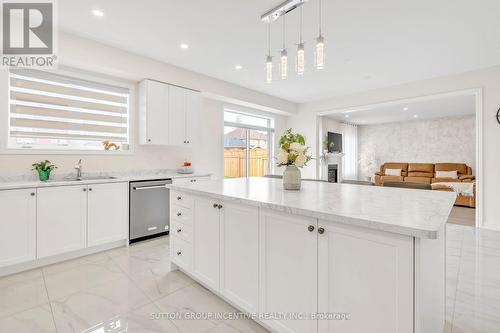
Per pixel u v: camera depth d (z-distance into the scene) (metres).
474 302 1.91
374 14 2.50
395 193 1.86
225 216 1.79
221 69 4.05
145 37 2.99
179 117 3.90
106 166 3.47
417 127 8.41
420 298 0.97
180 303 1.90
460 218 4.68
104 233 2.93
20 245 2.37
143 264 2.60
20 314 1.75
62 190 2.62
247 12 2.48
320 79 4.50
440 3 2.31
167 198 3.55
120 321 1.69
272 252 1.48
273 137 6.47
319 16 2.54
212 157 4.97
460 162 7.62
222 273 1.82
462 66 3.86
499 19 2.57
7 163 2.72
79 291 2.06
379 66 3.88
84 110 3.34
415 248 0.97
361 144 9.59
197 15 2.54
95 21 2.65
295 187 2.00
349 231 1.15
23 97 2.89
